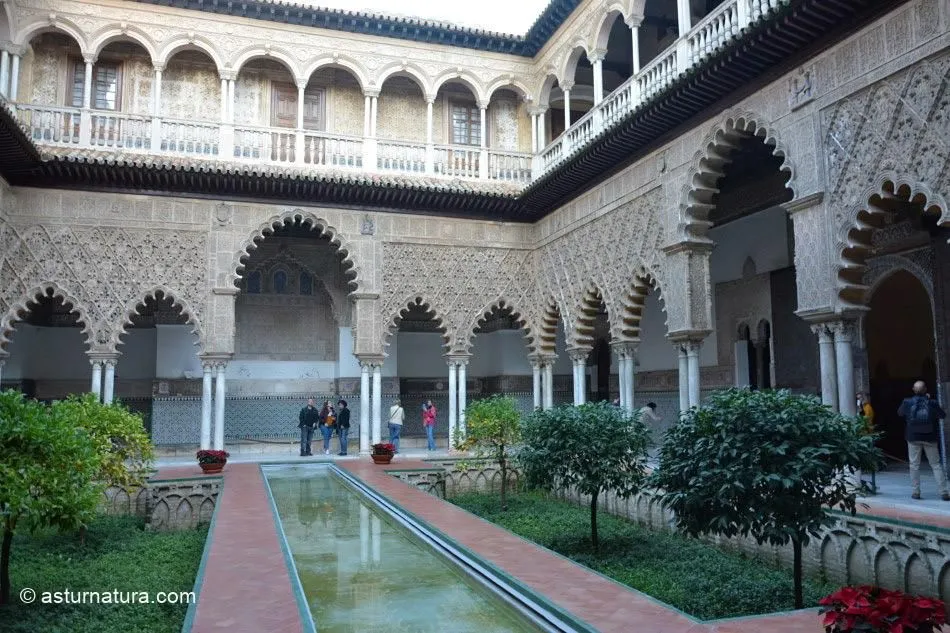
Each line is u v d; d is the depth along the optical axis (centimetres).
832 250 736
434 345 1689
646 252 1058
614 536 758
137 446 802
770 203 1179
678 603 516
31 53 1307
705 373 1338
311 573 496
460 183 1352
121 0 1266
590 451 699
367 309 1326
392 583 468
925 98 651
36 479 470
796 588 490
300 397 1555
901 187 682
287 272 1590
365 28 1382
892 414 1190
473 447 1055
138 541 741
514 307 1412
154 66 1274
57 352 1479
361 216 1339
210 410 1230
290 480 1034
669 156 1009
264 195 1287
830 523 493
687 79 866
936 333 896
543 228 1397
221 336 1241
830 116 749
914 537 529
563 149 1314
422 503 731
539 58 1455
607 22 1223
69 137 1195
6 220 1148
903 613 256
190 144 1269
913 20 663
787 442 478
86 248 1194
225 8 1306
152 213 1231
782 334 1150
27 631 425
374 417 1321
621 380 1126
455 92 1548
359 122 1490
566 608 366
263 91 1443
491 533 566
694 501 505
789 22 731
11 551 646
